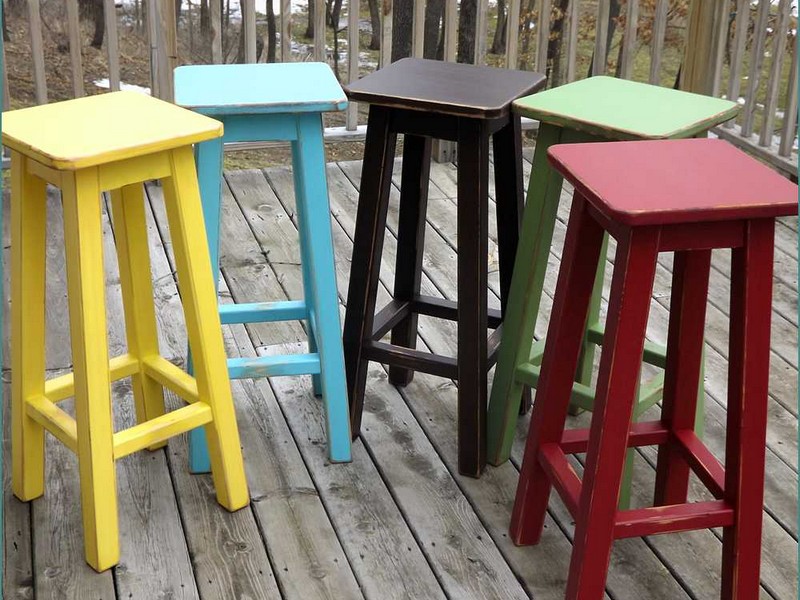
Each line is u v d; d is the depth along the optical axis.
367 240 2.19
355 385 2.32
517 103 2.00
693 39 3.95
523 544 2.06
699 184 1.58
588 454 1.69
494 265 3.33
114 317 2.89
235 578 1.96
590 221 1.74
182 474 2.25
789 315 3.02
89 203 1.70
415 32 3.80
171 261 3.25
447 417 2.50
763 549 2.07
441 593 1.94
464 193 2.04
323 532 2.09
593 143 1.79
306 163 2.04
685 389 1.97
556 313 1.85
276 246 3.40
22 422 2.06
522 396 2.47
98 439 1.86
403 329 2.57
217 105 1.93
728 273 3.27
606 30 3.95
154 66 3.64
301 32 5.87
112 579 1.95
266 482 2.24
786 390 2.64
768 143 3.87
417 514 2.15
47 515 2.11
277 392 2.59
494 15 6.12
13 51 5.32
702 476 1.90
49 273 3.13
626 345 1.59
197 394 2.07
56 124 1.79
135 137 1.72
